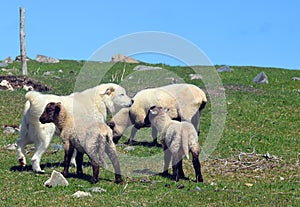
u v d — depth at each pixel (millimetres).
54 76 33562
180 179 13359
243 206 11188
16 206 10703
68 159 12805
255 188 12945
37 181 12594
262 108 23875
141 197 11570
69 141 12672
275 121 21906
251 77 36562
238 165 15211
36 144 13641
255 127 20922
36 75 33531
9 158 15062
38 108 13086
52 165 14500
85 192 11570
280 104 24969
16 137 17953
